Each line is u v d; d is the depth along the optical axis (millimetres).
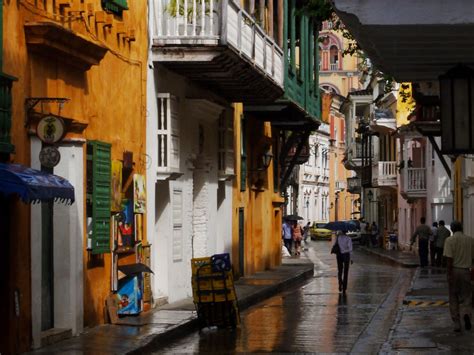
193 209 27969
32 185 13367
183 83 25359
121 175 20188
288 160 45906
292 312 24766
